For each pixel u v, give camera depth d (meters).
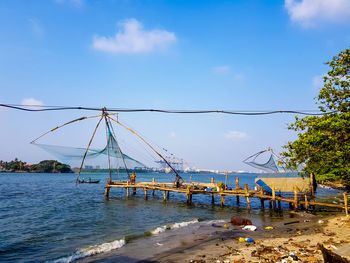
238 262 7.92
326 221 14.63
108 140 23.16
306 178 22.03
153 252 9.88
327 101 15.19
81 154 21.48
